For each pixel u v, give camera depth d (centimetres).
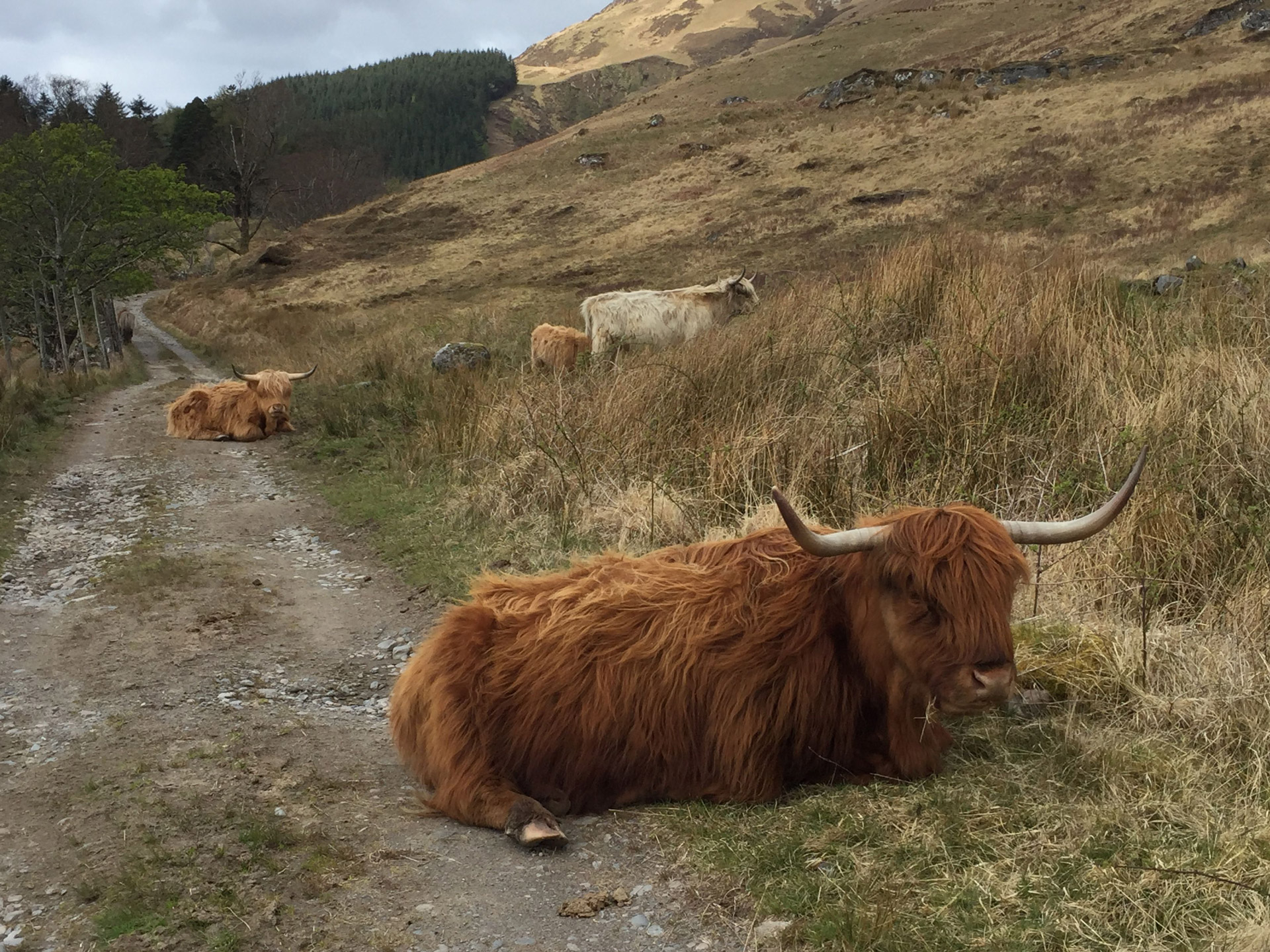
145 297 5959
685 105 6538
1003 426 627
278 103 9088
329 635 577
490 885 307
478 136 13012
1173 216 2402
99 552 751
